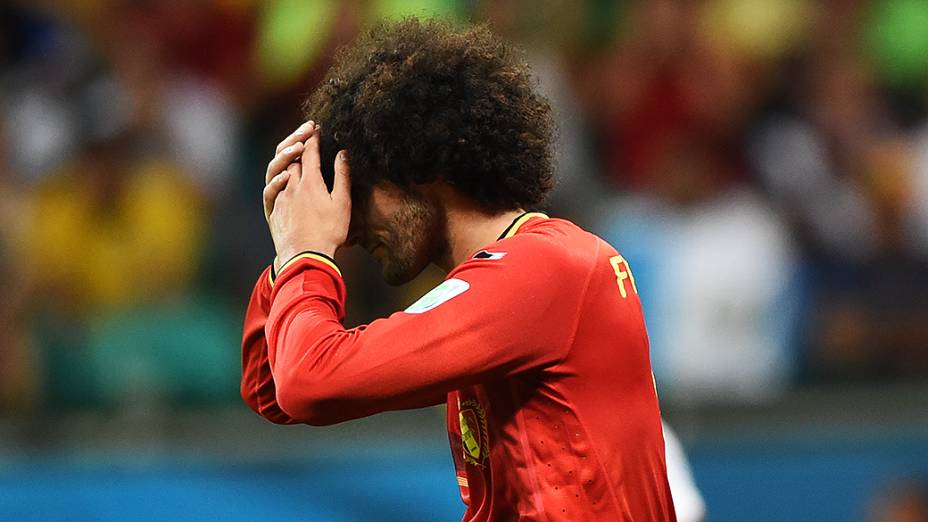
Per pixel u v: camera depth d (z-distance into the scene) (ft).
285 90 65.67
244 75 67.05
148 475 57.67
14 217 61.98
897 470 63.16
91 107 65.16
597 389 23.41
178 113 65.57
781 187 69.46
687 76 70.23
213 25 67.67
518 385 23.40
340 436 59.41
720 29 72.23
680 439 61.98
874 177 71.51
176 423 58.85
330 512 58.49
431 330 22.58
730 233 65.72
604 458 23.24
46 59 67.05
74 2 67.41
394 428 59.88
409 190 24.57
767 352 65.10
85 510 57.06
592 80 69.41
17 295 60.44
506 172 24.41
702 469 61.72
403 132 24.03
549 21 68.23
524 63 25.49
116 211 62.75
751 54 72.38
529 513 23.43
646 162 68.33
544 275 23.15
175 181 63.72
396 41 24.82
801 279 67.21
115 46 66.39
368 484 58.90
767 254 66.03
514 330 22.76
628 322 24.07
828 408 63.52
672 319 64.59
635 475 23.66
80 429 58.13
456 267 24.68
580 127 66.13
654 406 24.56
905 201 71.20
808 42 73.77
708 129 69.51
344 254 59.62
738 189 68.28
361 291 60.18
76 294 61.67
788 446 62.49
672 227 65.77
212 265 62.59
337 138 24.88
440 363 22.48
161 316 61.11
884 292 68.39
